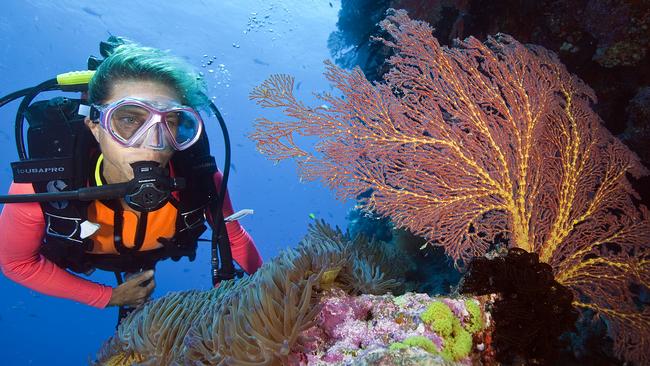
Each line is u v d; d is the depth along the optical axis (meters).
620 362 0.63
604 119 0.88
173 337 0.59
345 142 0.56
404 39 0.59
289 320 0.46
